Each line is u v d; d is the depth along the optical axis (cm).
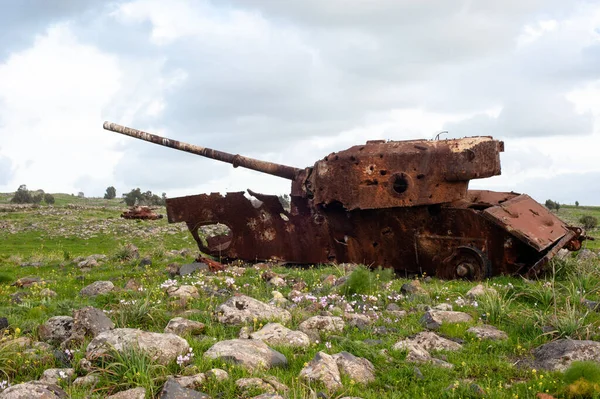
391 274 1340
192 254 2109
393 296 1052
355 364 672
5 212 4772
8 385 635
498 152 1323
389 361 715
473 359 727
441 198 1317
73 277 1599
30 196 6700
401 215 1376
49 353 718
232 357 666
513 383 656
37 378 664
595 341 752
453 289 1132
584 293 1051
